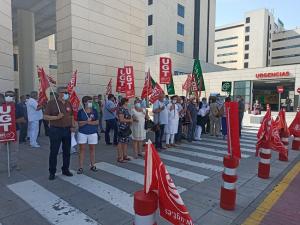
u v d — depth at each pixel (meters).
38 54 35.19
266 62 88.88
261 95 50.06
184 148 9.57
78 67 12.91
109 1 14.54
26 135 10.08
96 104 12.33
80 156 6.27
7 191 5.10
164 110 9.02
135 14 16.42
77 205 4.51
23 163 7.08
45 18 20.39
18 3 17.56
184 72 49.47
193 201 4.75
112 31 14.81
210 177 6.16
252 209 4.48
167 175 2.56
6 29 10.61
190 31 57.66
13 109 6.02
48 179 5.80
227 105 4.48
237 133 4.42
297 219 4.16
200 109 11.40
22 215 4.15
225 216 4.20
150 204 2.48
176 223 2.51
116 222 3.95
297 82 37.88
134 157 7.84
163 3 50.94
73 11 12.64
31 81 20.66
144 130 7.88
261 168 6.17
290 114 28.94
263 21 86.62
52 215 4.15
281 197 5.02
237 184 5.72
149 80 10.30
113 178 5.93
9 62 10.87
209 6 62.59
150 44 50.41
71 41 12.65
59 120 5.74
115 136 9.79
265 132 6.14
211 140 11.39
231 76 44.06
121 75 12.34
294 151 9.25
